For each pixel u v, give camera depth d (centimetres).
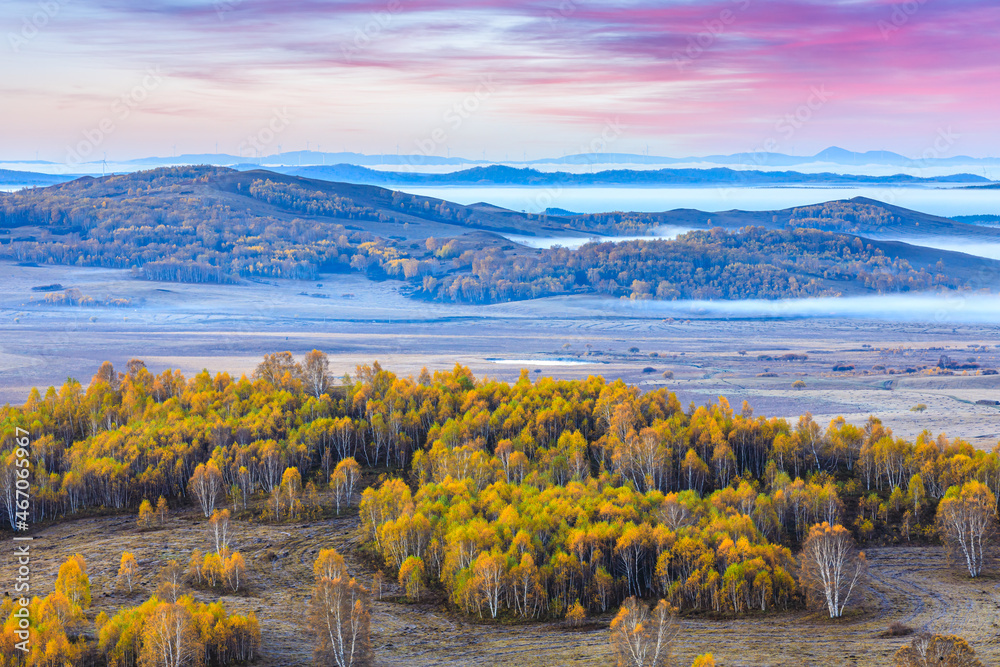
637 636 9012
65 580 10738
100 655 9194
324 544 13950
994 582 12019
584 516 12588
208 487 15388
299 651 10050
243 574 12331
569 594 11450
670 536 11819
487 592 11212
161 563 13050
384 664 9781
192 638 9088
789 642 10050
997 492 14800
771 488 15500
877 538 13838
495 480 15225
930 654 8275
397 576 12675
